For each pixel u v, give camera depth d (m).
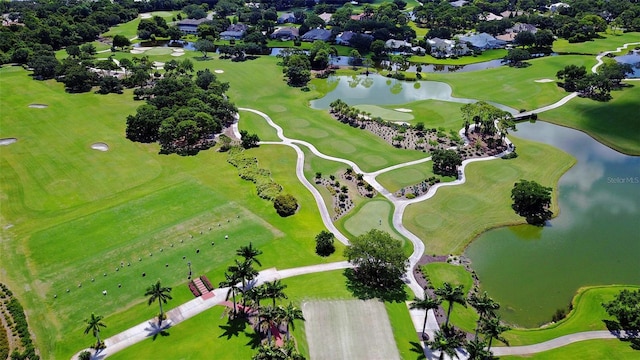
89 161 143.25
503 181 134.75
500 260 104.44
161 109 165.12
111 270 97.62
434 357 78.75
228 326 84.25
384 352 79.50
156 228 111.31
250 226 113.06
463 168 141.88
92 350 78.94
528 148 155.50
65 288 92.62
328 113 185.75
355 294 92.19
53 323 84.44
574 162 147.38
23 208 119.19
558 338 82.62
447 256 104.88
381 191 129.38
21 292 91.31
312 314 87.12
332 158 148.00
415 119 178.38
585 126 172.88
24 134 160.12
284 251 104.62
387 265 92.88
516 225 116.38
